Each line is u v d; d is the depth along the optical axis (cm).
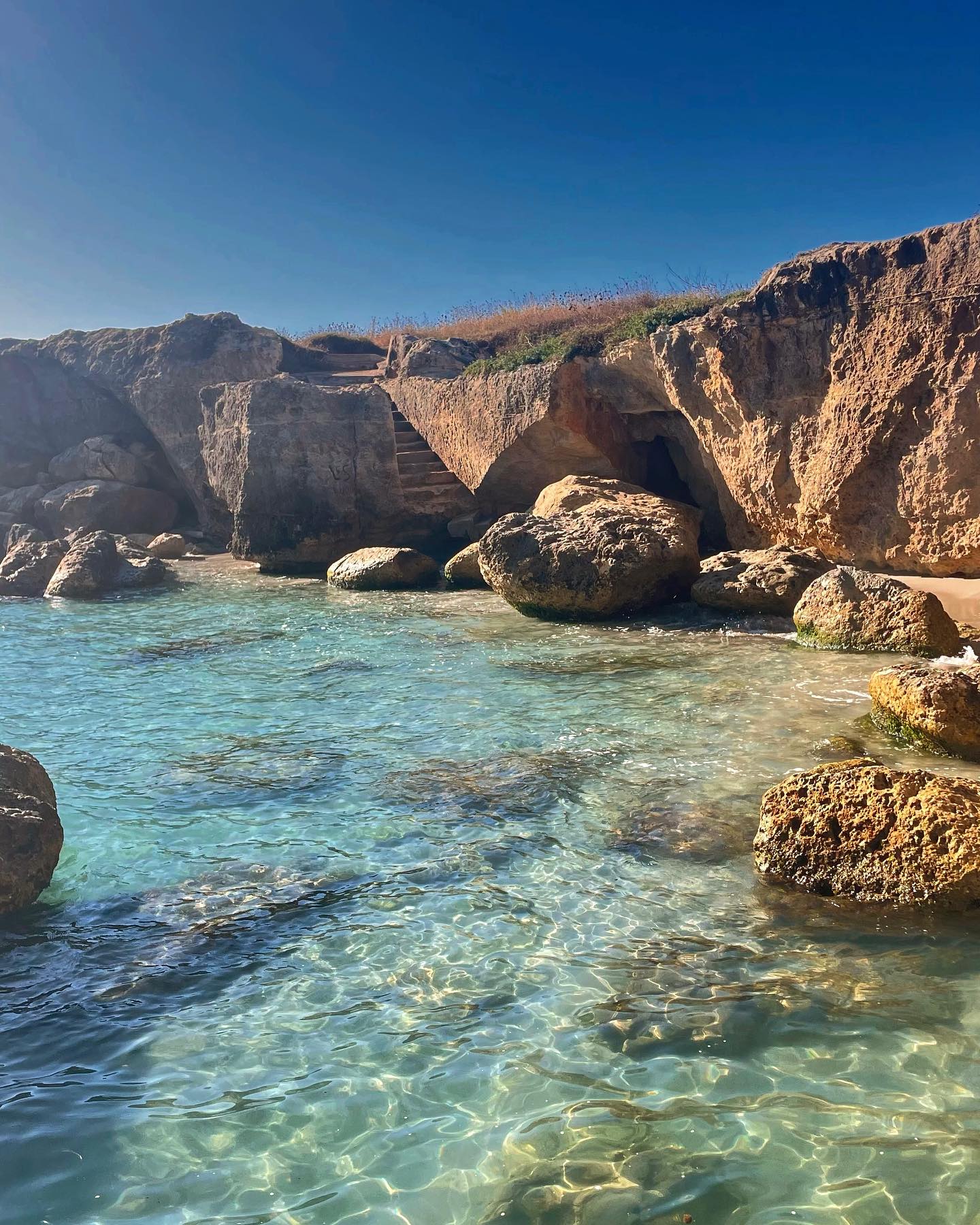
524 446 1970
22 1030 454
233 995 480
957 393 1327
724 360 1600
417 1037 441
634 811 702
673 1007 457
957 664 1068
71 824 705
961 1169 348
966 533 1343
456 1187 349
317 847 659
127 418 2775
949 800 575
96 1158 368
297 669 1205
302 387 2206
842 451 1464
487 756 832
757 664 1138
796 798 610
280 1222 335
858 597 1201
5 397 2811
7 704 1062
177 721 980
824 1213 330
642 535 1484
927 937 518
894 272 1394
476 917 555
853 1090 393
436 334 3095
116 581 2011
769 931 531
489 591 1809
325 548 2194
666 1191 343
